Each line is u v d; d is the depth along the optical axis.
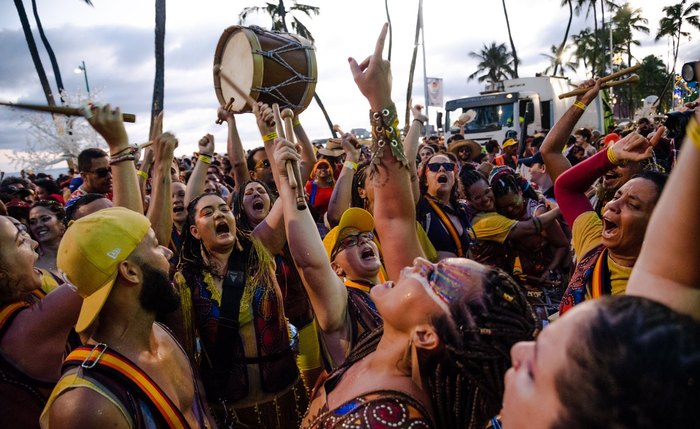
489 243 4.15
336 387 1.40
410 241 1.76
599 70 45.47
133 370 1.71
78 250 1.68
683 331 0.59
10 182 7.12
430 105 19.78
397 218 1.78
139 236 1.79
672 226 0.94
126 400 1.64
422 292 1.23
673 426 0.55
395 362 1.28
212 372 2.55
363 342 1.49
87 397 1.59
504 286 1.22
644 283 0.99
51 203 3.85
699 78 0.95
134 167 2.36
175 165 6.15
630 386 0.57
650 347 0.58
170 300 1.84
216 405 2.54
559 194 2.74
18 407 1.85
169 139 2.68
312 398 1.52
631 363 0.58
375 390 1.25
